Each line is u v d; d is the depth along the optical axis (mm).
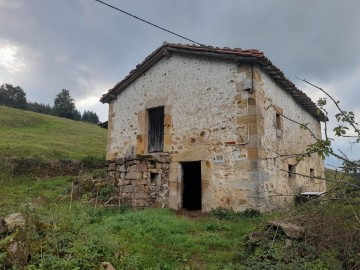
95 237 4715
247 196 8359
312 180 12250
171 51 10477
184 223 6914
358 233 4223
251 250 5004
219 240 5820
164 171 9844
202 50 9555
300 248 4535
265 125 9055
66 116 58062
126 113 11688
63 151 19656
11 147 17516
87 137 29172
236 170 8656
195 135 9609
